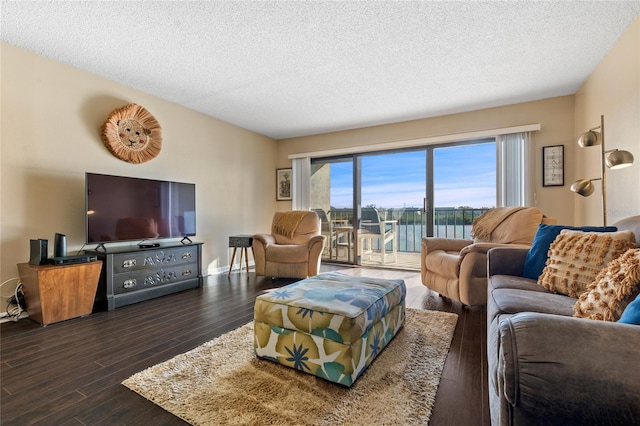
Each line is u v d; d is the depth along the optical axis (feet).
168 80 10.61
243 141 16.48
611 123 8.52
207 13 6.98
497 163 12.98
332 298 5.56
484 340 6.71
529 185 12.23
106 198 9.68
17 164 8.41
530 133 12.34
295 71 9.92
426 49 8.59
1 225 8.14
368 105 13.00
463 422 4.07
